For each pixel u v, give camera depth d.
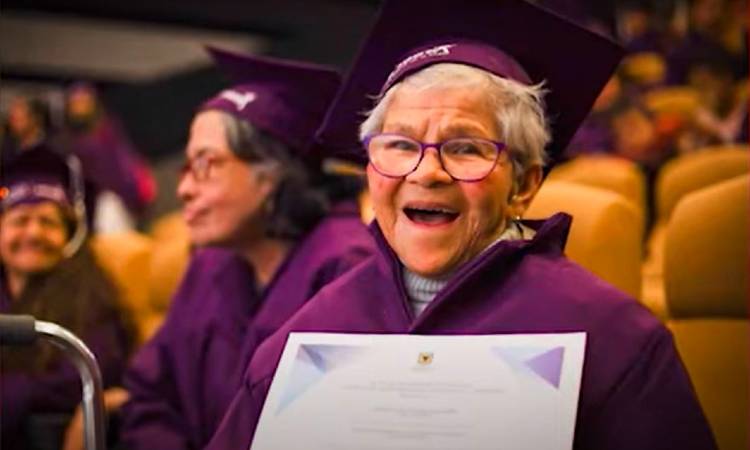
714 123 6.37
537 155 2.13
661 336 1.95
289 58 10.60
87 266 3.79
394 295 2.10
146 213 7.88
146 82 11.18
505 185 2.08
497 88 2.07
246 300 3.14
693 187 4.00
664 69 6.88
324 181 3.07
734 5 7.14
